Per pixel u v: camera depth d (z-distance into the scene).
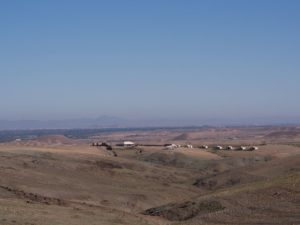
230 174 77.31
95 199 53.81
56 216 32.03
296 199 38.12
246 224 32.88
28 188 53.12
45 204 38.81
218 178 76.94
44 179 61.16
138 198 57.47
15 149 97.62
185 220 37.31
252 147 141.25
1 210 31.16
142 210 51.00
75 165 80.19
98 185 63.84
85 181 66.19
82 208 39.22
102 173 77.75
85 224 30.48
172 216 40.38
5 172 60.03
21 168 67.12
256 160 114.62
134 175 80.56
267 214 35.22
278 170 73.12
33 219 29.52
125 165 91.81
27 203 37.53
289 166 74.50
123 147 141.12
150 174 86.00
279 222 32.72
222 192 43.50
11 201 37.44
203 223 34.28
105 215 35.78
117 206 52.19
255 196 40.47
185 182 83.19
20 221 28.17
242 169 79.31
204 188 75.38
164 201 59.34
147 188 67.38
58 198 48.94
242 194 41.50
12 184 53.59
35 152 93.38
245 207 37.94
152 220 37.09
